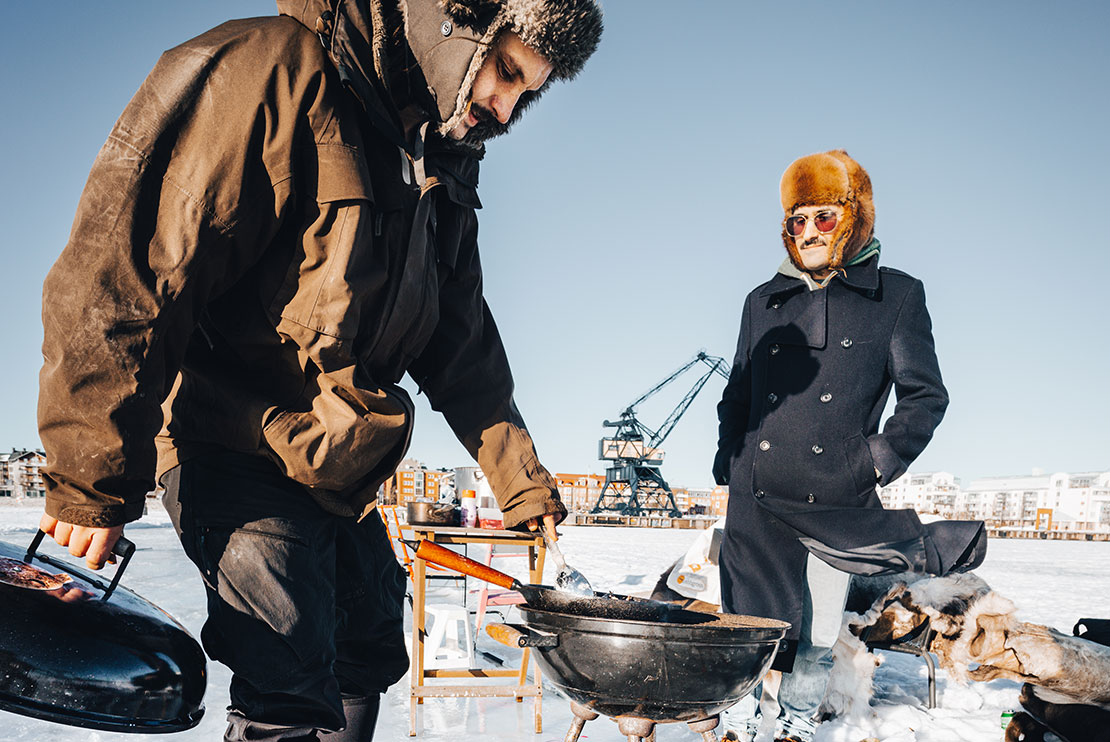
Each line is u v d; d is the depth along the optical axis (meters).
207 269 1.36
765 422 2.80
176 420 1.55
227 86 1.34
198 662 1.49
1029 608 6.96
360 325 1.55
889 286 2.82
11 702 1.20
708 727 1.80
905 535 2.56
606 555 12.77
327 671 1.50
